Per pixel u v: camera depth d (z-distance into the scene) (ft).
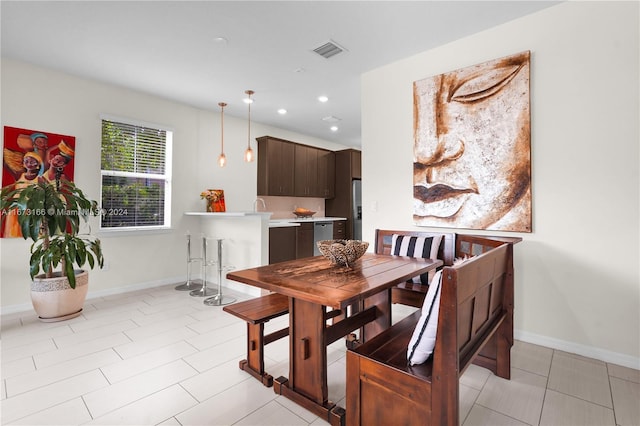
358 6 7.89
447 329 3.97
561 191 7.91
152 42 9.57
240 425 5.38
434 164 9.86
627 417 5.53
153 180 14.44
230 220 14.12
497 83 8.69
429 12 8.14
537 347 8.18
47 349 8.09
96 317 10.39
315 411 5.66
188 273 14.73
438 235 8.95
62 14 8.16
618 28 7.20
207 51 10.11
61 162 11.61
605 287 7.44
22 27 8.77
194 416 5.60
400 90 10.75
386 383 4.50
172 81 12.49
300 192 20.75
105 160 12.93
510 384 6.55
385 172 11.18
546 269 8.16
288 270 6.66
